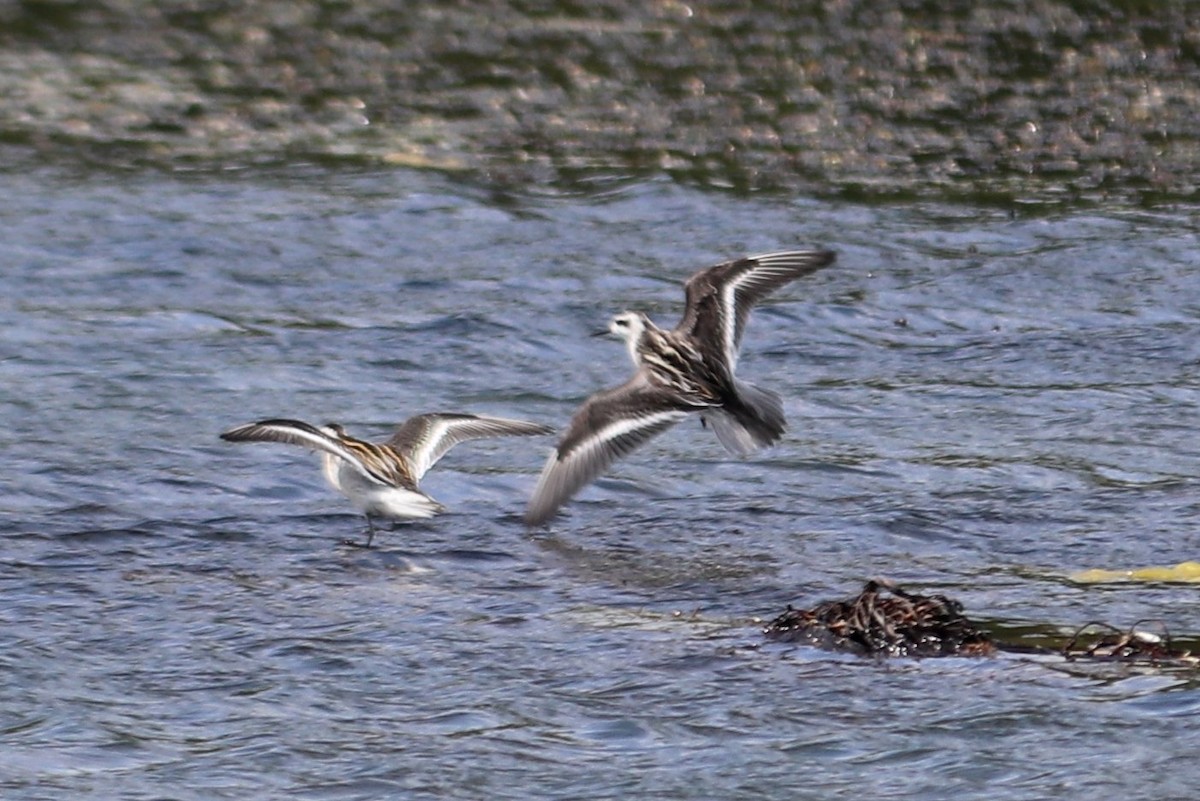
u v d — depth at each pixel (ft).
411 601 40.04
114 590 40.45
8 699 34.50
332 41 97.50
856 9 101.14
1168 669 35.73
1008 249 71.36
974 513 46.68
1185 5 100.94
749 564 42.88
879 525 45.70
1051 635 37.88
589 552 43.73
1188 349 61.16
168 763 31.96
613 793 30.78
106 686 35.22
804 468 50.62
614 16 101.04
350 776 31.45
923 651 36.83
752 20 100.17
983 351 61.26
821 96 90.07
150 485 47.78
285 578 41.52
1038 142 84.79
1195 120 87.45
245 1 103.65
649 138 84.64
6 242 68.80
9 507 45.88
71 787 30.94
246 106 88.07
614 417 36.58
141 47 96.12
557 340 61.52
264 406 54.60
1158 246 71.46
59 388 55.26
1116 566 42.83
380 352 59.82
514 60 94.89
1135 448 52.13
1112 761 31.63
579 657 36.70
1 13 99.86
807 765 31.76
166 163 79.97
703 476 50.06
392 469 41.04
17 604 39.37
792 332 62.95
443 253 69.97
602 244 71.15
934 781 31.01
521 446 52.49
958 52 95.40
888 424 54.44
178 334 60.85
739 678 35.53
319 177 78.64
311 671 36.01
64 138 82.74
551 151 82.84
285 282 66.44
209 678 35.65
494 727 33.37
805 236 72.38
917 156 82.84
